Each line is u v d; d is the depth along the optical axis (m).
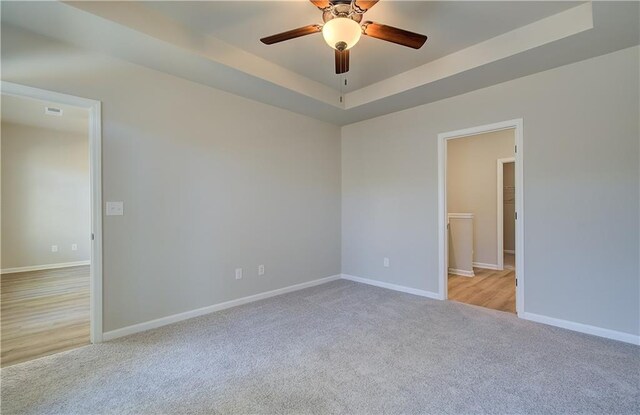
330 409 1.69
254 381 1.96
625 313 2.53
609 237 2.60
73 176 5.84
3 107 4.30
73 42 2.38
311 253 4.34
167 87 2.95
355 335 2.65
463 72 2.88
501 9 2.26
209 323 2.94
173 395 1.82
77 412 1.67
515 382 1.94
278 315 3.15
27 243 5.37
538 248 2.96
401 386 1.90
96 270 2.54
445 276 3.67
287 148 4.02
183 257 3.06
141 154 2.79
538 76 2.94
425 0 2.13
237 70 2.84
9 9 1.96
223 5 2.22
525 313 3.03
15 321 3.01
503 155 5.36
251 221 3.63
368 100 3.71
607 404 1.72
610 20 2.09
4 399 1.78
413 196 3.93
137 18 2.21
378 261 4.32
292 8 2.25
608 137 2.60
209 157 3.26
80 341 2.56
